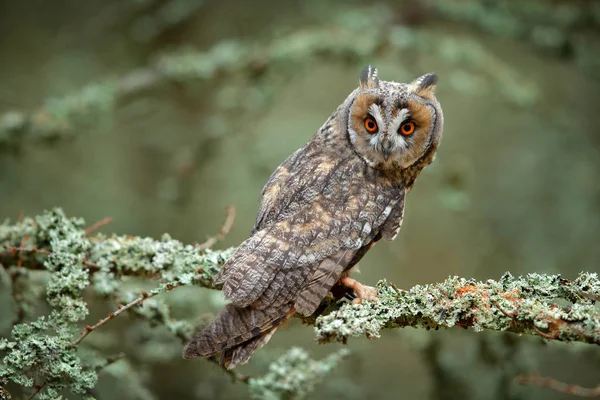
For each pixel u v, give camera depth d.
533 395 13.24
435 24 18.34
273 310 7.58
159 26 16.19
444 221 18.52
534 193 16.64
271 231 7.98
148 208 17.17
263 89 14.96
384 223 8.48
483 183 18.08
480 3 16.16
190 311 11.41
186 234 16.88
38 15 18.20
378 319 7.31
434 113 8.85
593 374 14.08
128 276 8.71
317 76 19.31
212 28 18.33
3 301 9.80
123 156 18.03
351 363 12.35
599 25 16.27
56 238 8.66
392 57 16.03
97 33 17.30
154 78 14.86
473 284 7.39
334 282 7.82
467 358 11.63
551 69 19.81
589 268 15.25
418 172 8.95
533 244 15.93
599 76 15.84
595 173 16.34
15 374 7.30
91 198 17.06
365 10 16.88
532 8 16.27
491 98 17.41
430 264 18.20
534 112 15.52
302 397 9.14
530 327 6.98
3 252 8.80
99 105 14.19
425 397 13.87
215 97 17.78
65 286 8.14
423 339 11.41
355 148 8.73
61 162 17.55
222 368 8.98
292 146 16.83
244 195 17.20
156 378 14.43
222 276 7.72
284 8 18.20
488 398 11.22
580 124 17.75
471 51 15.20
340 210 8.23
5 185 16.27
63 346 7.50
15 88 17.72
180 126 17.92
